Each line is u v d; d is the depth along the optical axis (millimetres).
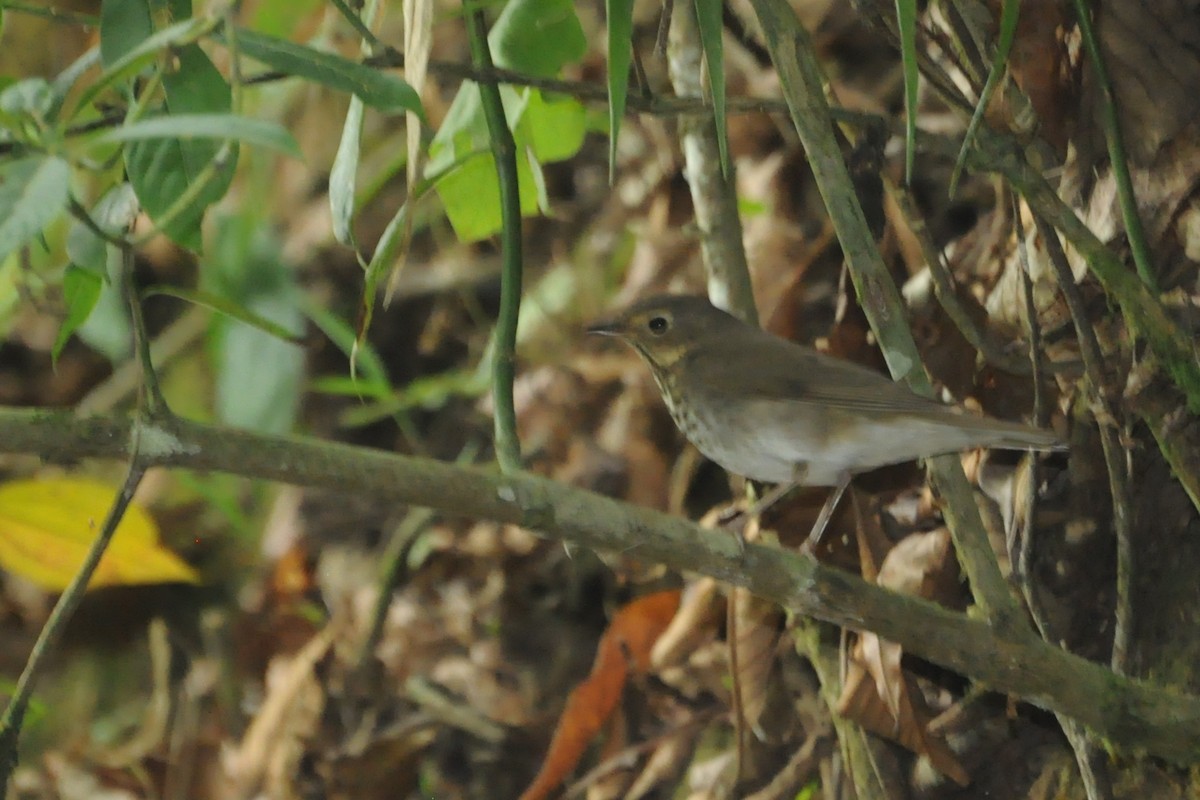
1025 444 6723
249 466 5355
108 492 10383
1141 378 7605
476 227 9172
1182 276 7789
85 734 12867
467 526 11641
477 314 12844
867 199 7703
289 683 11805
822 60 11117
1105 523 8094
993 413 8508
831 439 7691
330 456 5434
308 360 13008
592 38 12039
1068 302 7621
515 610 11516
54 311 6559
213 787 12336
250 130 4180
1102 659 8070
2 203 4227
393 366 13281
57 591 12430
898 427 6727
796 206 10898
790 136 10828
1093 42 7457
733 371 7953
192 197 5074
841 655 8664
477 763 11367
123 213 6027
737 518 8281
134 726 12883
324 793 11539
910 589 8438
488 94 6945
